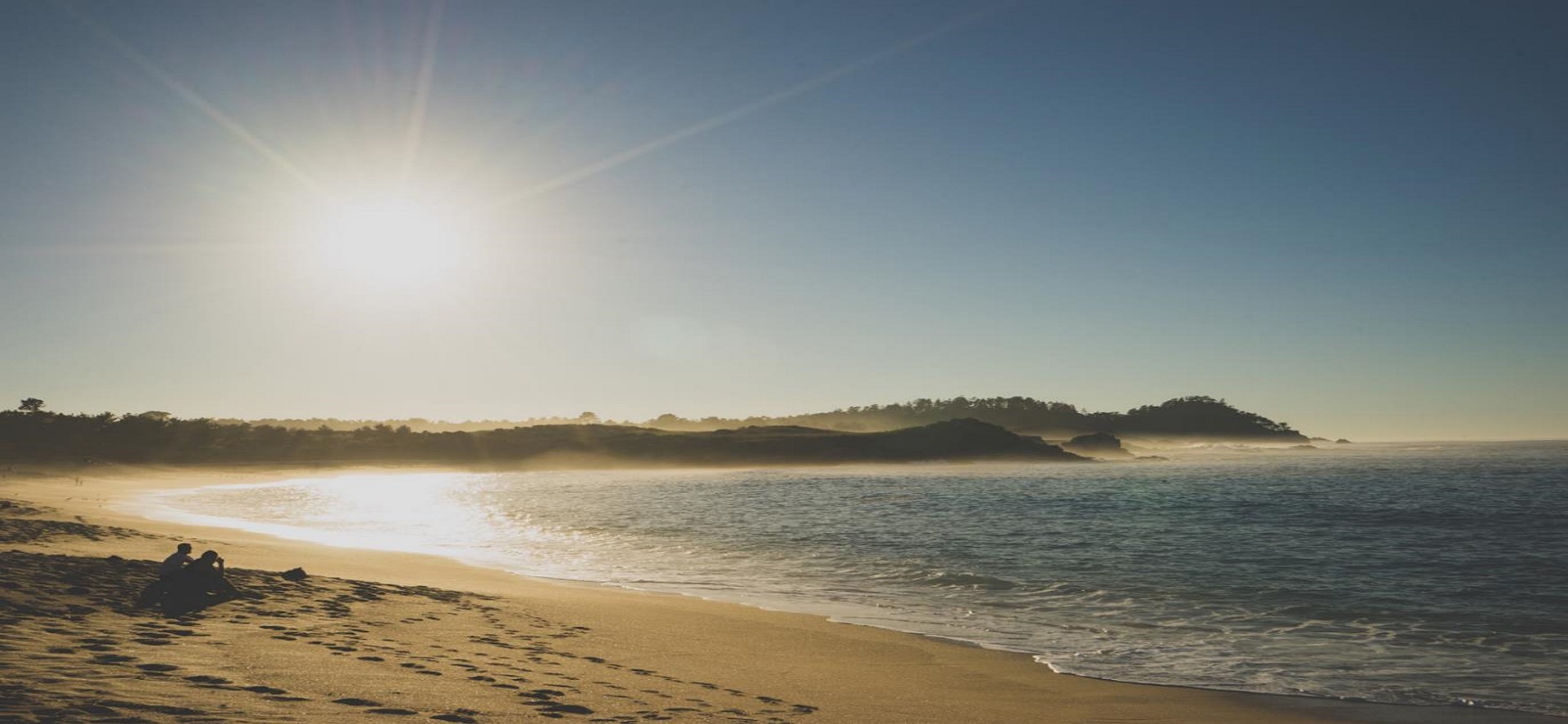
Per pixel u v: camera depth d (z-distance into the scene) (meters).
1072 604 20.05
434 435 188.75
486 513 53.28
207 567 12.82
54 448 134.12
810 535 37.91
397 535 36.94
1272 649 15.20
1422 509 53.28
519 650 11.66
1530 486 79.94
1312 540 35.69
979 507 58.28
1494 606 19.80
